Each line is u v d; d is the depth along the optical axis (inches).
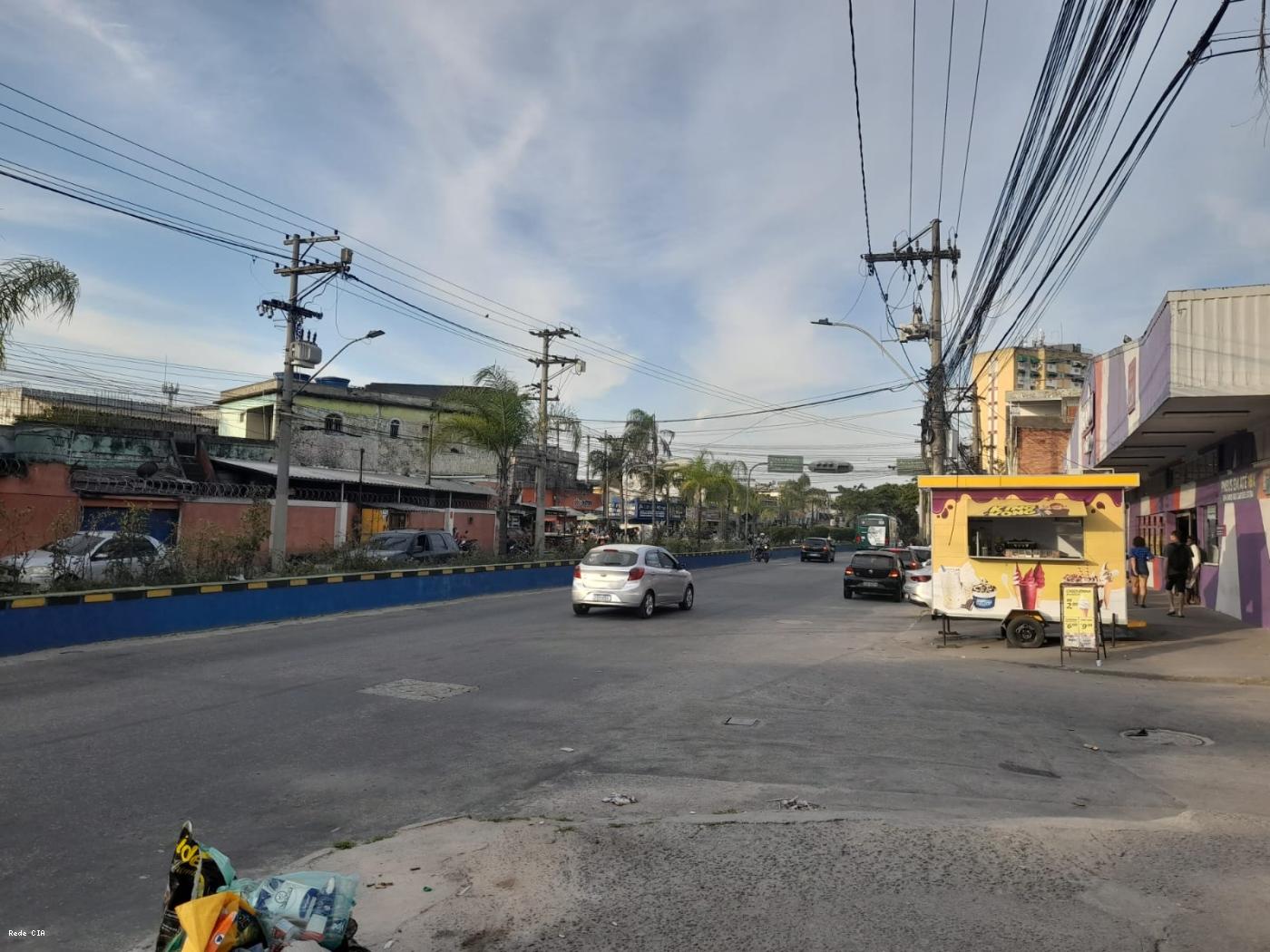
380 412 1983.3
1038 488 567.5
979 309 600.7
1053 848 193.3
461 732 315.9
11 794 239.8
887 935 152.3
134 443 1217.4
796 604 880.9
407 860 189.6
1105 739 314.3
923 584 724.7
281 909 128.8
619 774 264.7
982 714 353.7
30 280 497.4
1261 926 155.0
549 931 155.7
